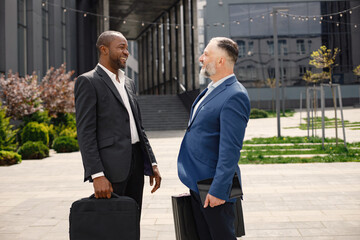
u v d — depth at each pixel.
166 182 6.88
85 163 2.32
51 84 16.03
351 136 14.44
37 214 4.80
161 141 16.02
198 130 2.27
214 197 2.05
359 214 4.48
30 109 13.29
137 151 2.78
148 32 42.03
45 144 12.73
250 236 3.74
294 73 44.88
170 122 24.42
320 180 6.72
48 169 9.06
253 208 4.88
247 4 44.69
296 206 4.94
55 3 21.77
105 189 2.25
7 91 13.12
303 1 44.91
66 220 4.50
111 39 2.59
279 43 45.03
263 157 9.57
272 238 3.67
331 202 5.11
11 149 11.13
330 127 19.25
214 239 2.27
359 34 44.53
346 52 44.78
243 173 7.66
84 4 28.09
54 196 5.94
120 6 32.00
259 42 44.81
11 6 15.59
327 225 4.07
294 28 45.06
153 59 39.62
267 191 5.91
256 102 44.59
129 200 2.17
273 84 43.59
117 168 2.45
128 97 2.74
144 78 44.81
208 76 2.35
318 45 45.00
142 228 4.10
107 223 2.14
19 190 6.47
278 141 13.53
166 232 3.94
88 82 2.46
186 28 30.27
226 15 44.66
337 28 44.94
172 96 28.64
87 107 2.42
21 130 13.38
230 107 2.13
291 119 29.44
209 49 2.31
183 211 2.39
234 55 2.31
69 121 17.31
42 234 3.95
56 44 21.84
